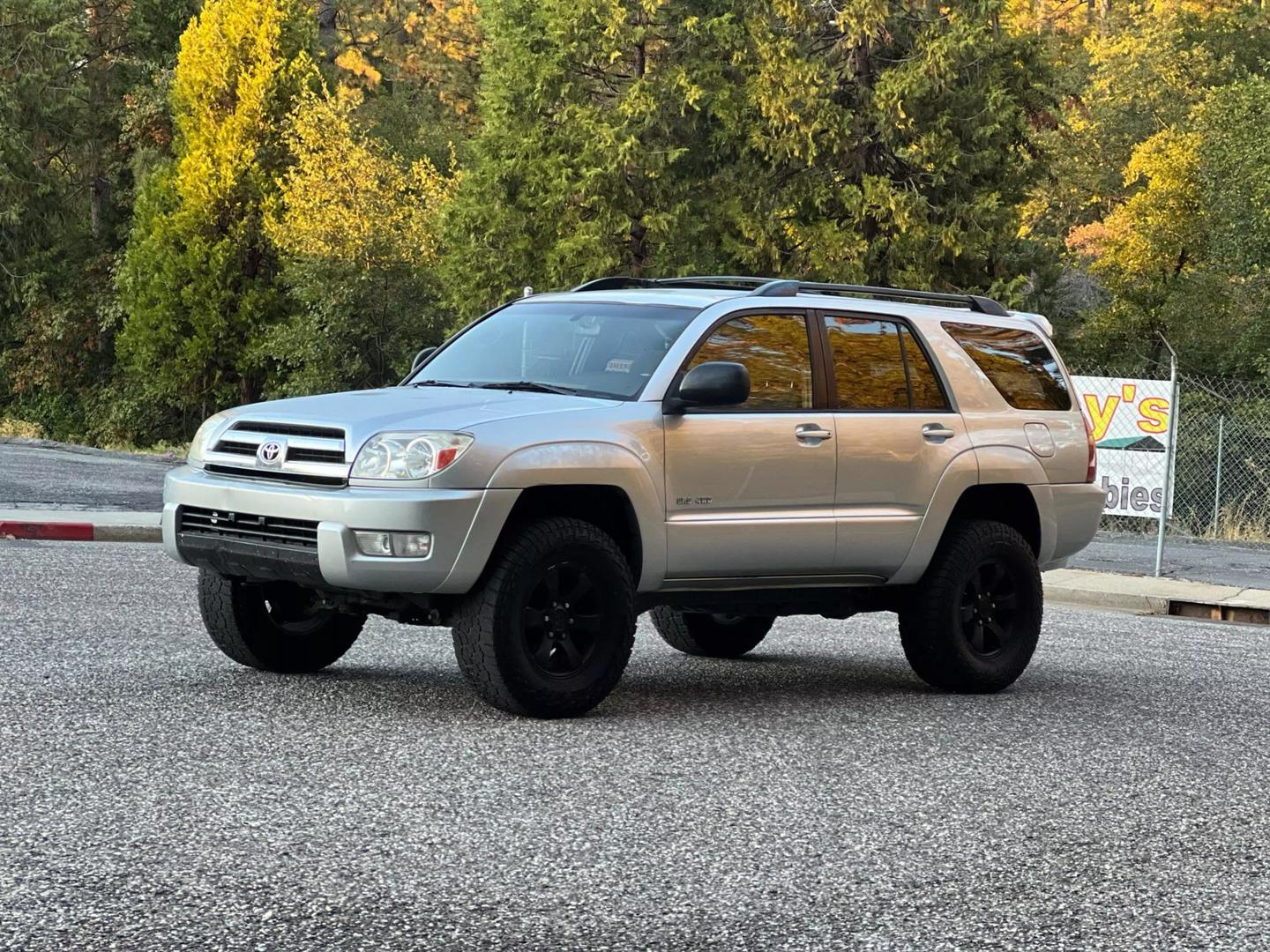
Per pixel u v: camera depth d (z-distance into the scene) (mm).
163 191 46969
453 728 7117
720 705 8188
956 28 32469
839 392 8484
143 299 46781
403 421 7203
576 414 7484
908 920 4645
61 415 53594
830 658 10352
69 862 4828
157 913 4387
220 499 7430
